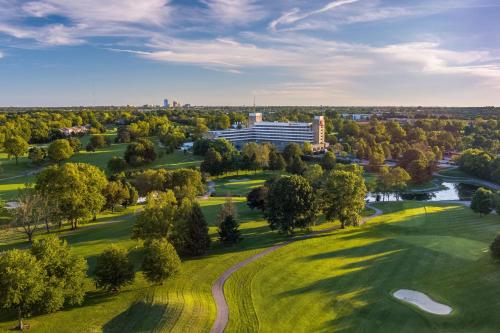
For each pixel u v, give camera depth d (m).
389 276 70.06
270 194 93.69
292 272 71.69
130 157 192.12
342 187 95.69
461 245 85.25
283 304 59.88
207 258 78.38
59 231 97.25
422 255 79.50
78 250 81.38
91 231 96.31
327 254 80.75
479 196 110.12
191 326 52.38
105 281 62.31
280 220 90.12
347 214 96.75
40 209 89.69
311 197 92.00
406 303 59.59
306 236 92.00
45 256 56.06
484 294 60.22
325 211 99.00
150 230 77.44
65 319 55.19
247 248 83.88
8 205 119.12
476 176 198.25
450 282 66.12
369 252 82.00
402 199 157.62
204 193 146.00
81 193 97.31
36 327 52.91
